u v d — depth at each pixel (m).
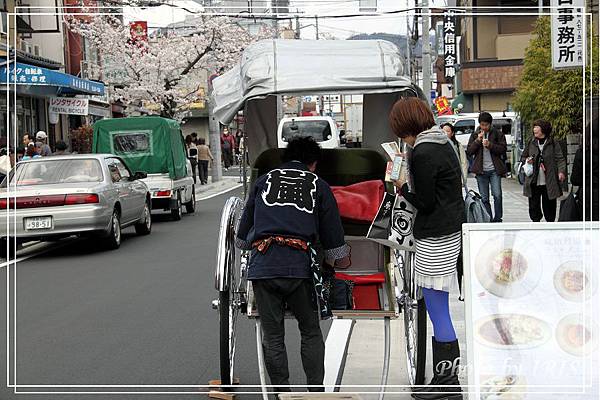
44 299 12.16
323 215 6.70
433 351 7.00
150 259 16.16
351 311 6.95
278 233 6.59
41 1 37.94
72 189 16.58
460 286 6.96
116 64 45.47
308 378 6.75
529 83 23.41
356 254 7.34
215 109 8.04
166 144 24.09
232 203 7.54
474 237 5.86
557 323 5.80
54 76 28.06
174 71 45.00
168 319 10.62
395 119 6.83
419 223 6.73
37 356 8.85
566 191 14.78
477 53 49.19
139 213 19.91
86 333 9.90
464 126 38.00
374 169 7.84
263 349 6.93
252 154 9.17
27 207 16.38
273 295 6.66
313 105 42.50
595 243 5.84
